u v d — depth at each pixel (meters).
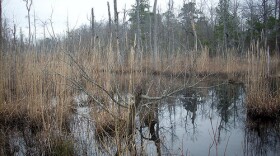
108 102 5.82
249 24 24.97
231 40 25.34
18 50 8.38
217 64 16.59
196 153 5.17
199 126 7.05
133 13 25.78
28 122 6.58
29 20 11.28
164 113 8.52
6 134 6.18
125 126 4.57
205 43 24.66
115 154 4.57
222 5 26.11
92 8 12.94
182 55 14.47
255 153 5.14
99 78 6.05
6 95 7.55
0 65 7.29
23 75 7.50
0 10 7.92
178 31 24.03
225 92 11.75
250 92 7.68
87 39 7.01
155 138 5.69
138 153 4.32
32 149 5.30
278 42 22.14
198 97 10.90
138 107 4.64
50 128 5.32
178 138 6.02
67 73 6.38
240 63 15.11
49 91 6.61
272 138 5.91
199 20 27.83
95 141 5.49
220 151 5.27
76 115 6.79
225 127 6.89
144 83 6.93
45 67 6.48
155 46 16.64
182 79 11.38
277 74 12.55
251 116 7.42
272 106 7.16
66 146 5.02
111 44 5.86
